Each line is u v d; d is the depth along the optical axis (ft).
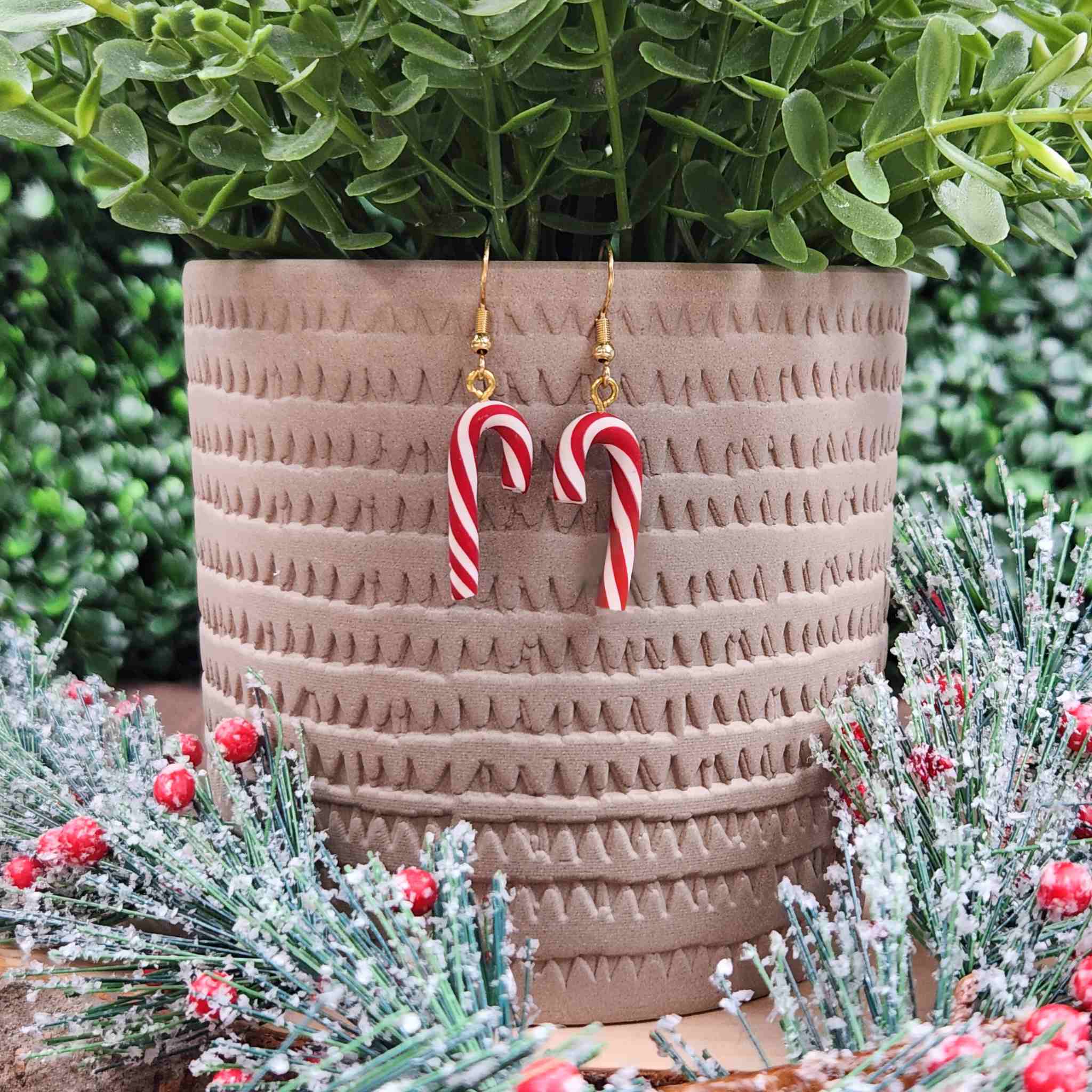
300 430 2.28
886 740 2.31
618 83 2.12
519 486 2.10
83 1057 2.23
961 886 2.02
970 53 2.12
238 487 2.42
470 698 2.23
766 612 2.31
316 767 2.39
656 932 2.31
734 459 2.22
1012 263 4.50
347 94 2.13
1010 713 2.43
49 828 2.54
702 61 2.20
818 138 2.07
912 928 2.27
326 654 2.32
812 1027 1.98
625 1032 2.30
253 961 2.06
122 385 4.50
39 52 2.33
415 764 2.27
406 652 2.25
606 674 2.22
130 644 4.66
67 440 4.38
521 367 2.13
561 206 2.54
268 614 2.39
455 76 2.03
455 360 2.15
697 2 1.97
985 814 2.18
